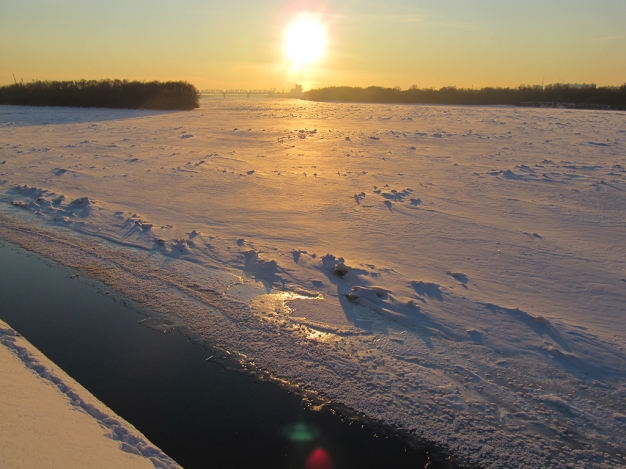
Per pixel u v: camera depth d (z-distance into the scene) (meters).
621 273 5.50
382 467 2.99
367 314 4.70
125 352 4.18
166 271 5.74
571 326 4.41
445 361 3.97
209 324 4.59
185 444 3.17
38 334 4.46
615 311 4.69
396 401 3.54
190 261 6.01
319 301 4.97
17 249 6.49
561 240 6.55
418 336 4.33
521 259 5.91
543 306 4.79
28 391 3.17
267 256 6.01
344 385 3.71
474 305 4.79
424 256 6.02
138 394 3.64
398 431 3.27
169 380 3.81
